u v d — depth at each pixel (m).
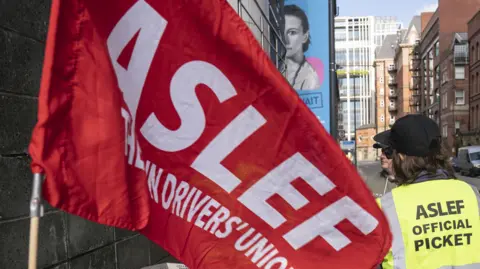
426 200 1.84
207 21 1.66
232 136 1.73
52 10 1.50
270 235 1.75
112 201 1.67
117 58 1.70
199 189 1.78
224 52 1.67
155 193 1.79
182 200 1.79
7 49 2.79
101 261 3.54
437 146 1.91
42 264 2.92
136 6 1.68
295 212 1.73
